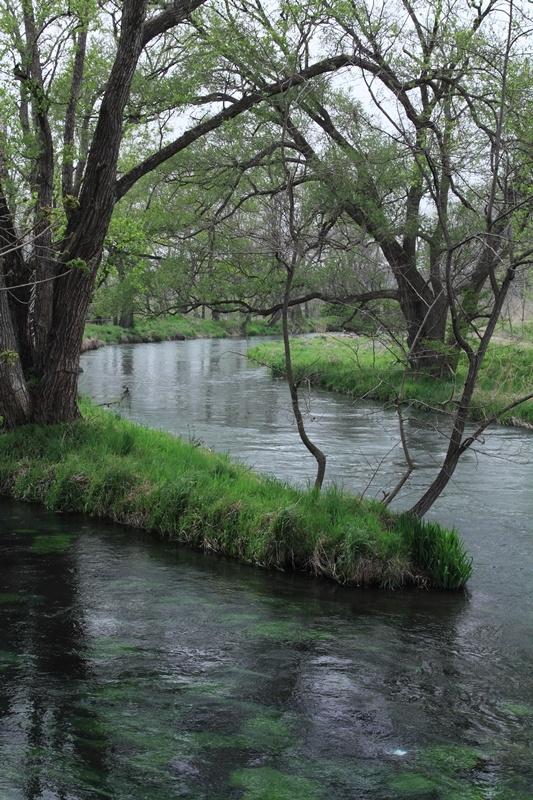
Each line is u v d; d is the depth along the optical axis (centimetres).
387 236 2133
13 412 1407
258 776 501
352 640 736
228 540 1010
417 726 575
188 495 1098
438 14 1614
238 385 2978
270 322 2292
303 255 999
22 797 463
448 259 870
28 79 1302
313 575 937
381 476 1419
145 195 2191
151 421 2019
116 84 1285
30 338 1464
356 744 546
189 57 1722
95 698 599
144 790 480
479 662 693
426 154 903
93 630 738
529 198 830
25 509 1204
